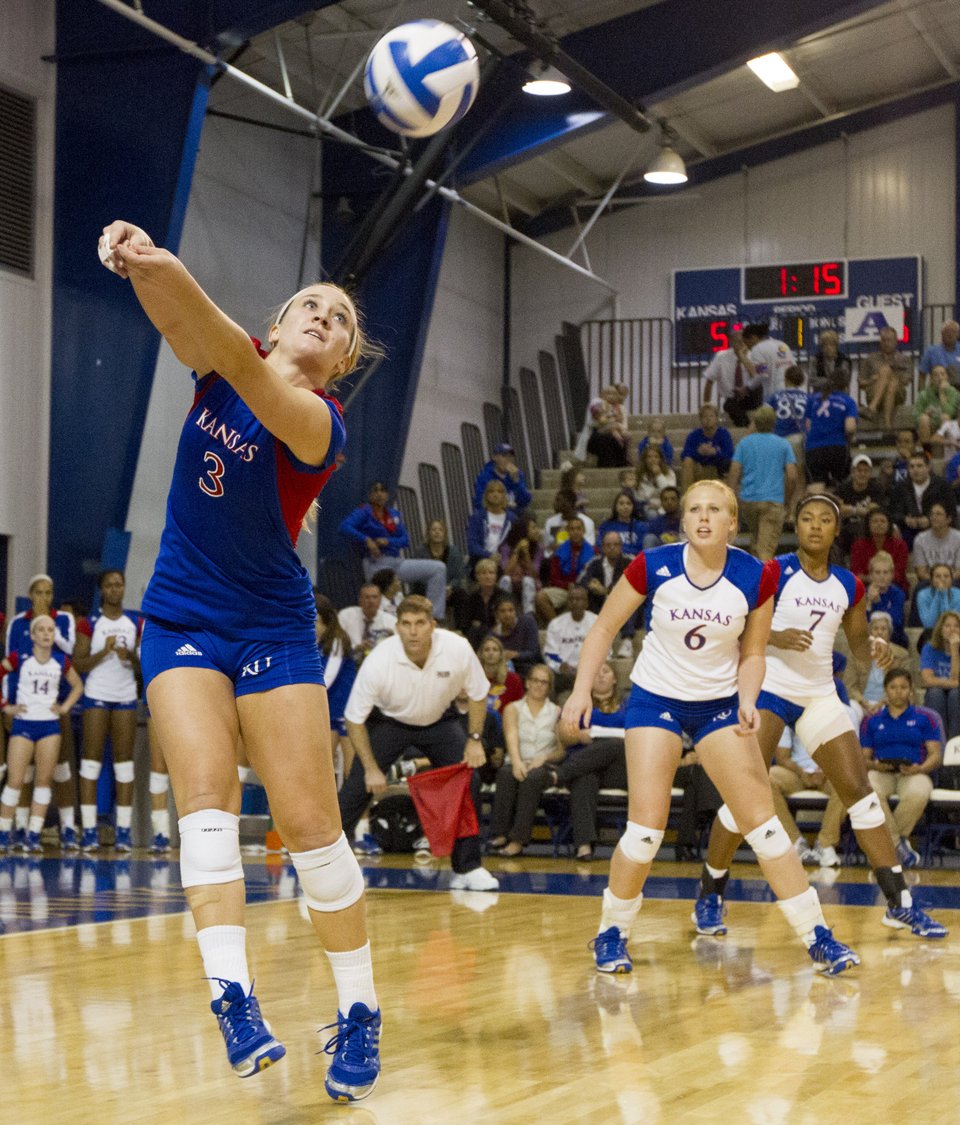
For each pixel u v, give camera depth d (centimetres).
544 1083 293
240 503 257
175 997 400
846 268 1791
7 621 1187
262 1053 246
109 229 220
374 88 472
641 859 452
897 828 955
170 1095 283
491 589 1306
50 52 1241
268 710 265
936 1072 303
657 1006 388
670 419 1730
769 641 528
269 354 278
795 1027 356
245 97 1401
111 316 1207
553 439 1834
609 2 1329
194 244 1325
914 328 1764
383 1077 300
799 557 536
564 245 1884
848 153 1805
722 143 1831
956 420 1530
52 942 518
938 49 1653
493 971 455
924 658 1123
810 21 1285
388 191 1275
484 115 1382
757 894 743
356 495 1466
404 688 738
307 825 268
